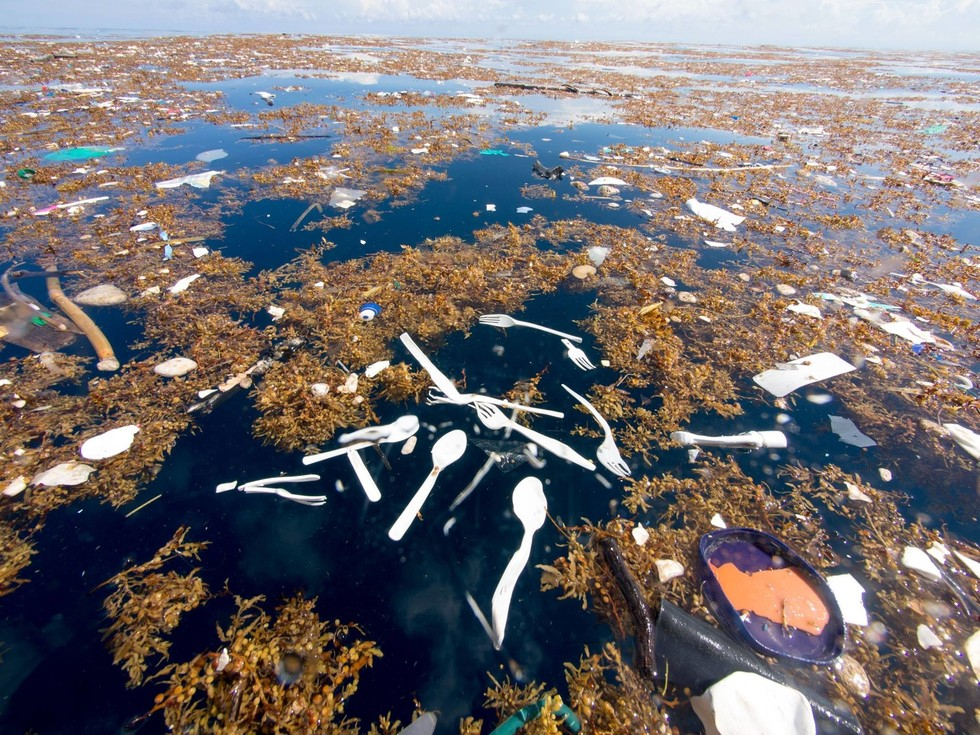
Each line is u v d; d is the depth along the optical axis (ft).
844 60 144.46
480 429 13.12
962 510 11.58
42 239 22.11
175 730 7.48
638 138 43.96
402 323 17.34
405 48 134.00
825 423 13.96
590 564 10.08
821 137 46.03
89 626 8.70
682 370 15.67
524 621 9.15
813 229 26.66
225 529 10.43
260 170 31.96
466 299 18.97
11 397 13.24
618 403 14.32
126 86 57.06
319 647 8.49
